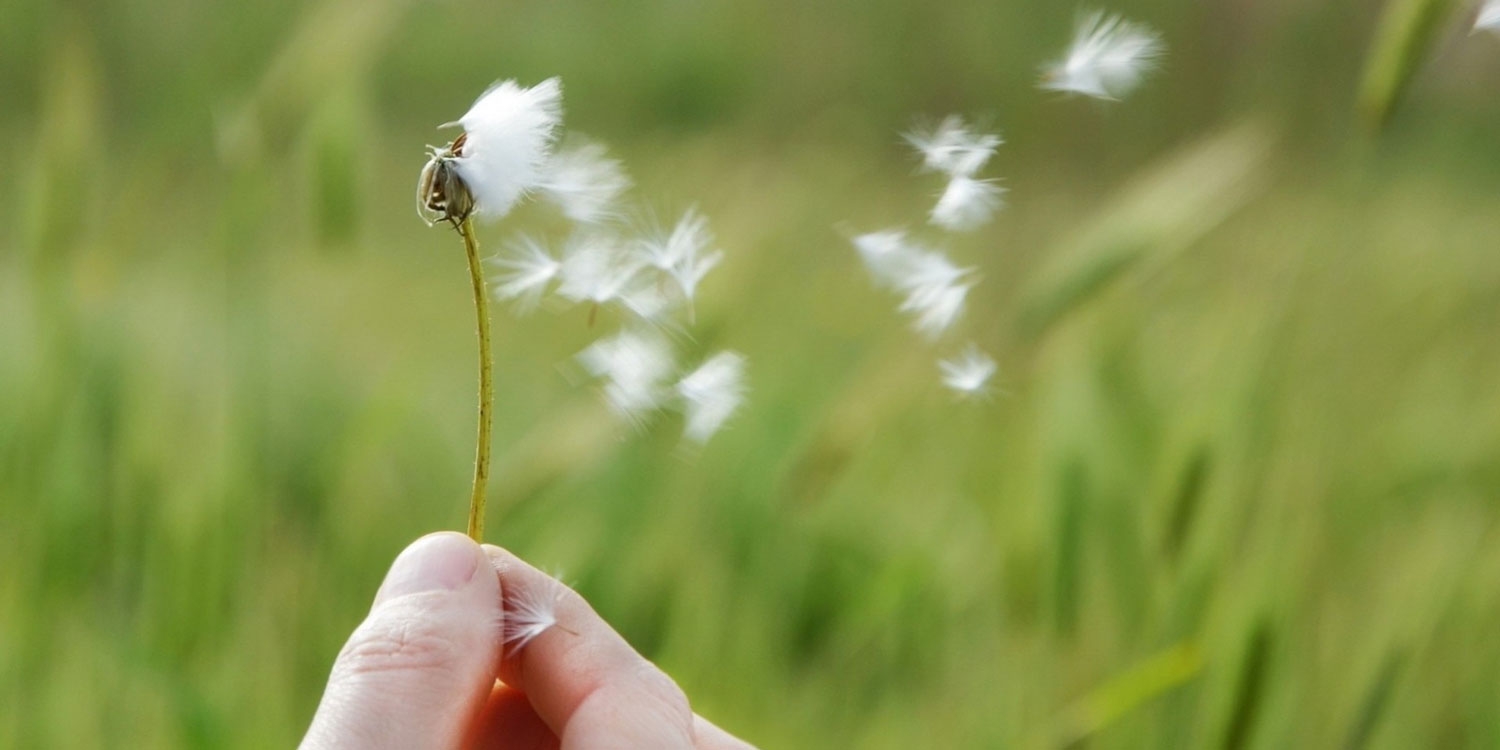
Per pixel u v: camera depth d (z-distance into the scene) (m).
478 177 0.47
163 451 0.67
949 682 0.67
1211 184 0.62
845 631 0.66
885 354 0.64
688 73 1.80
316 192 0.66
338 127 0.66
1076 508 0.62
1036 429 0.65
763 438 0.67
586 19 1.82
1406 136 0.83
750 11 1.83
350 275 0.82
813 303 0.80
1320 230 0.64
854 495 0.69
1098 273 0.62
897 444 0.73
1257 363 0.63
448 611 0.49
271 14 0.71
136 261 0.74
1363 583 0.64
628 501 0.64
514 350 0.98
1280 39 0.82
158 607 0.64
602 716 0.50
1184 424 0.62
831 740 0.66
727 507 0.66
